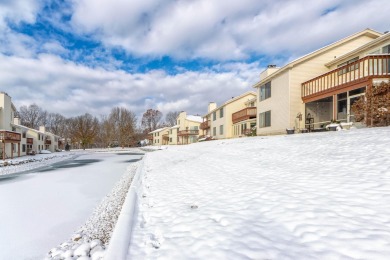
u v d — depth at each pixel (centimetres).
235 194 545
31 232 595
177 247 339
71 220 682
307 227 334
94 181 1351
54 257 447
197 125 5553
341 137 1027
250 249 301
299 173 638
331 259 259
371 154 681
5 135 2628
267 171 730
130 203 614
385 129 1026
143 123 10056
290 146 1100
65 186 1203
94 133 7212
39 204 855
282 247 296
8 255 480
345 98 1502
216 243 331
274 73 2028
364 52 1548
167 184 804
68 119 8950
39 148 4891
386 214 344
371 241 280
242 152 1245
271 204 441
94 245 461
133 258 329
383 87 1191
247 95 3409
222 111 3566
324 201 416
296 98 1858
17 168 1989
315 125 1836
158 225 440
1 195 1005
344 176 544
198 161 1251
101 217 672
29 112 8338
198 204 521
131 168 1847
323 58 1886
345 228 317
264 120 2314
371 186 456
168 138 6594
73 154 4347
